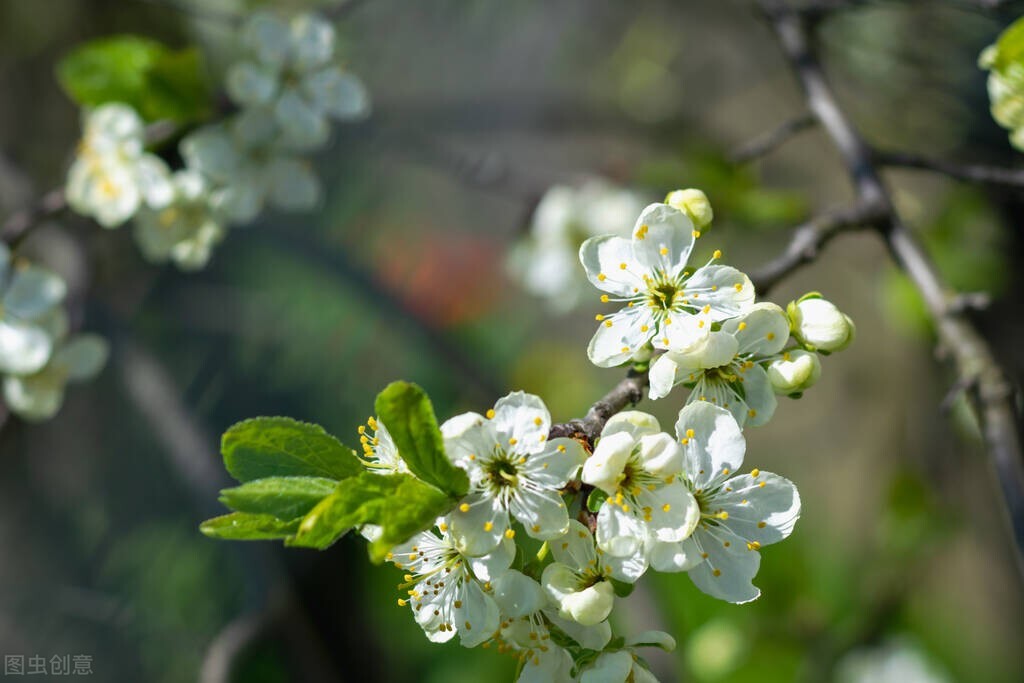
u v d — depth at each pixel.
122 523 0.69
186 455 0.57
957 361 0.43
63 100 0.71
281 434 0.38
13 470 0.67
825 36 0.66
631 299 0.39
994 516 0.73
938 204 0.68
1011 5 0.48
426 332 0.68
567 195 0.67
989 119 0.64
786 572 0.66
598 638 0.38
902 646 0.69
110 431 0.69
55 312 0.51
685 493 0.38
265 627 0.53
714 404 0.39
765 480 0.39
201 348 0.72
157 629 0.66
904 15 0.65
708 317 0.38
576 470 0.38
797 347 0.39
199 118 0.51
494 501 0.38
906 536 0.68
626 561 0.38
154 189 0.51
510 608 0.38
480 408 0.69
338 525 0.37
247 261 0.72
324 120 0.51
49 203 0.51
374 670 0.72
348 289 0.70
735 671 0.62
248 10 0.64
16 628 0.65
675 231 0.39
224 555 0.68
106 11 0.70
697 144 0.69
